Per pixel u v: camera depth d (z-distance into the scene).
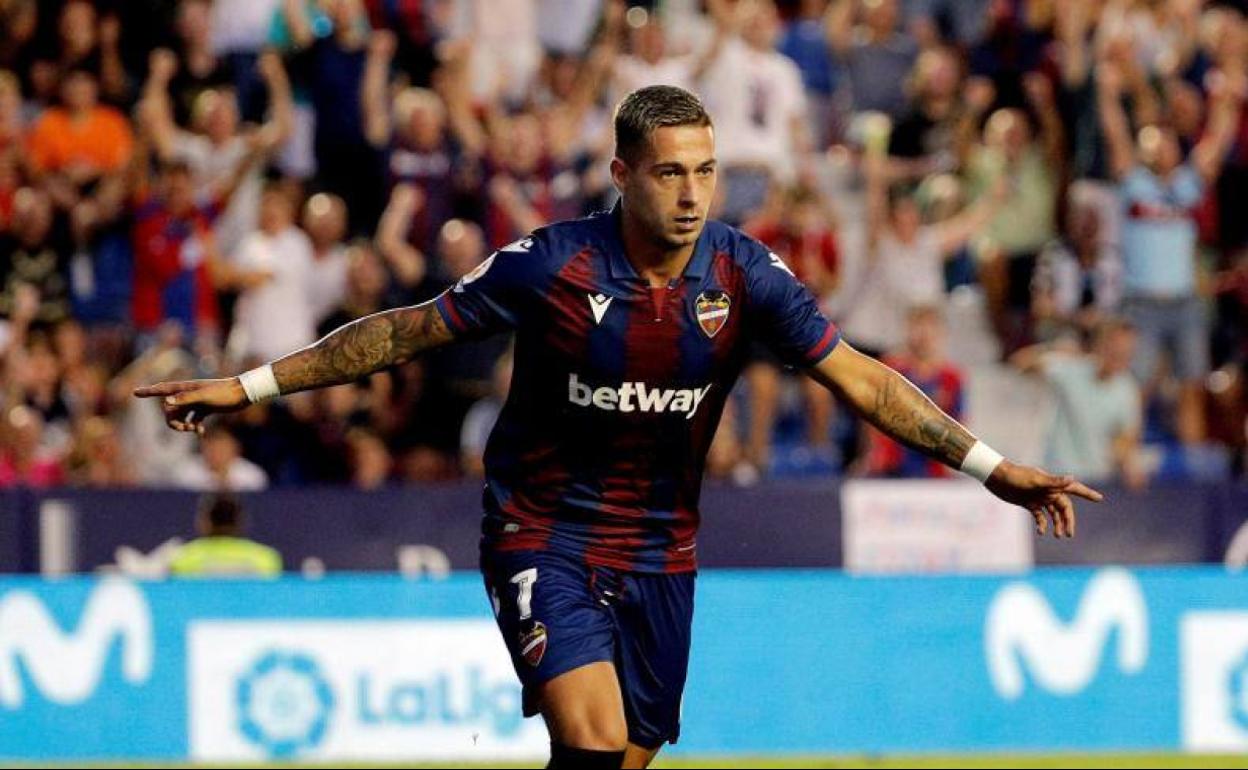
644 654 14.55
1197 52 40.31
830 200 39.22
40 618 24.91
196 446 32.19
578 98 36.66
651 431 14.03
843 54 40.22
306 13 36.88
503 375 32.38
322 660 25.14
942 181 38.66
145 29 36.91
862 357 14.25
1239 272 38.44
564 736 13.47
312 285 34.41
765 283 13.88
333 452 31.09
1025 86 39.34
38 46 36.72
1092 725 26.14
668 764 25.28
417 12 36.34
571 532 14.24
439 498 28.62
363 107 35.41
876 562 29.28
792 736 25.70
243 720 25.05
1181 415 36.66
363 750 25.11
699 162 13.16
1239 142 39.16
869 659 25.89
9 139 35.00
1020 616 26.12
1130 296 37.00
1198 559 30.16
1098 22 39.84
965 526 29.56
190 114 36.53
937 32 41.72
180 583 25.09
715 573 25.91
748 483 29.09
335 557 28.30
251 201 35.97
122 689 24.92
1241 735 26.33
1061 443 34.69
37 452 31.22
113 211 34.34
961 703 25.95
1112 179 38.44
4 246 33.81
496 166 34.94
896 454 32.62
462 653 25.30
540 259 13.69
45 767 24.72
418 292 33.94
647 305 13.66
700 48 40.47
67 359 32.91
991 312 38.47
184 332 34.03
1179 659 26.28
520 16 38.12
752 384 33.84
